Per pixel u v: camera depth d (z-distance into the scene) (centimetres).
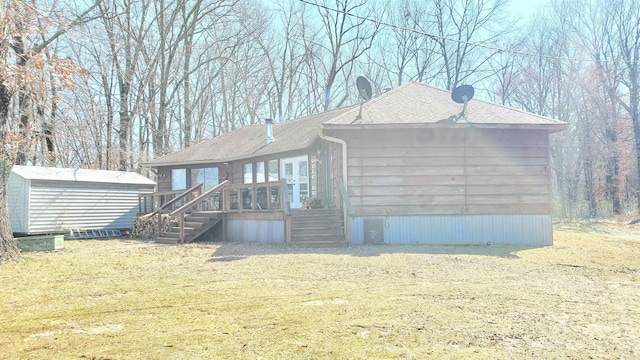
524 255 948
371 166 1150
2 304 522
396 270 735
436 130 1155
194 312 475
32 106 1258
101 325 432
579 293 563
